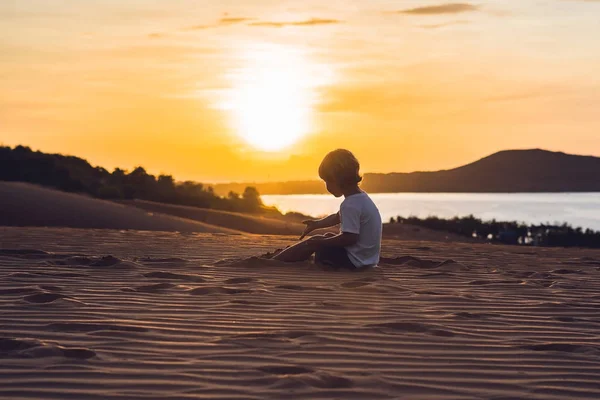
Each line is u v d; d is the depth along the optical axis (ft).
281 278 21.29
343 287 19.61
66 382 9.73
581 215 253.24
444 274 23.54
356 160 24.66
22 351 11.29
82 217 98.99
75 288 18.06
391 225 134.92
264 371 10.57
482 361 11.73
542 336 13.87
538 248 46.44
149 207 152.35
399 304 16.97
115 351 11.51
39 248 30.48
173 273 21.09
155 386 9.66
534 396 9.94
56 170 164.04
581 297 19.17
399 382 10.32
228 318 14.53
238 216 148.46
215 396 9.30
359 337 13.10
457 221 139.44
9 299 16.07
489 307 17.03
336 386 10.00
